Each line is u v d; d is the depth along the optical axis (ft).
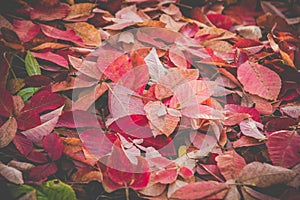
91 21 3.02
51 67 2.71
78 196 2.38
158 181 2.35
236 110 2.65
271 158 2.47
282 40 2.99
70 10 2.98
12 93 2.64
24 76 2.76
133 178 2.34
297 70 2.86
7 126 2.44
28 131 2.45
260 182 2.35
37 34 2.82
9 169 2.30
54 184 2.30
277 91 2.71
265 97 2.70
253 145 2.58
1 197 2.29
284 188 2.41
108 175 2.34
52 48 2.77
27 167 2.37
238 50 2.84
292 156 2.46
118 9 3.15
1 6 2.94
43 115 2.52
